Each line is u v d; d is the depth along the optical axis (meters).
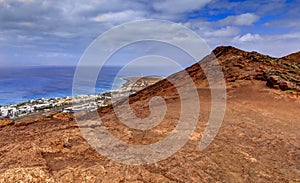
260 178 4.90
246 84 15.69
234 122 8.62
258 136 7.24
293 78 15.59
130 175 4.94
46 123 9.27
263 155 5.96
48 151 6.12
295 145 6.62
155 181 4.72
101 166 5.30
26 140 6.99
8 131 8.11
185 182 4.70
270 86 14.95
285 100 12.43
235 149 6.26
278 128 8.10
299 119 9.44
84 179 4.72
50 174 4.89
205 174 5.01
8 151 6.14
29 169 4.89
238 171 5.16
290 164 5.53
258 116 9.62
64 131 7.81
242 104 11.69
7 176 4.56
